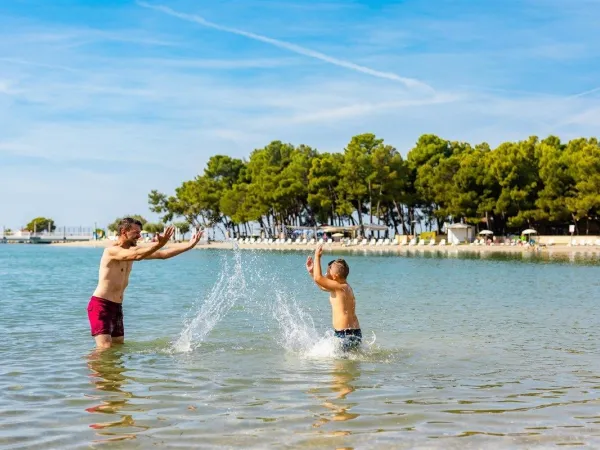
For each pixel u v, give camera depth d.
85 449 5.39
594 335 11.91
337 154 100.38
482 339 11.40
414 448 5.42
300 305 16.92
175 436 5.73
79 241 139.62
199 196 114.75
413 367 8.91
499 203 80.44
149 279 29.17
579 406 6.82
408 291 21.98
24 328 12.53
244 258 56.88
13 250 89.00
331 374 8.42
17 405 6.80
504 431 5.91
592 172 72.81
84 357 9.55
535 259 49.59
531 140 83.75
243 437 5.71
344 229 94.62
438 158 94.81
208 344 10.73
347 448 5.42
